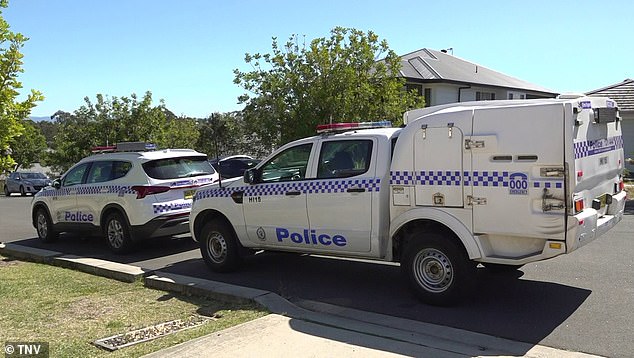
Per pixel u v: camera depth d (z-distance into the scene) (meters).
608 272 7.39
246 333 5.25
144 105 30.56
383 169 6.52
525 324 5.51
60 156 31.95
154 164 9.95
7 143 8.38
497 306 6.11
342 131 7.24
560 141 5.25
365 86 15.10
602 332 5.23
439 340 5.06
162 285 7.39
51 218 11.58
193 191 10.20
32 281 7.96
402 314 5.95
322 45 15.66
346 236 6.80
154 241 11.38
